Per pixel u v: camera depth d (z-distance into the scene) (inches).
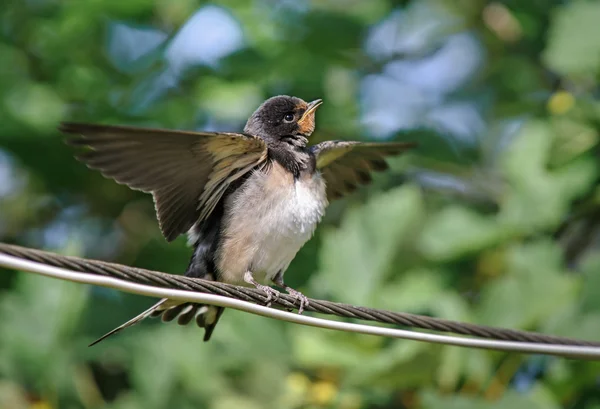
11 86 586.2
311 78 608.4
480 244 534.6
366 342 487.8
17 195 653.9
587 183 545.3
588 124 553.9
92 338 544.1
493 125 664.4
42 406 499.5
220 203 409.1
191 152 369.7
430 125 628.7
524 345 368.5
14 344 502.3
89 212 644.1
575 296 500.4
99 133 341.1
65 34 602.5
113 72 606.2
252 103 596.7
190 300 333.1
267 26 629.9
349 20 637.9
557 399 501.0
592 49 571.2
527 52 687.1
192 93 603.8
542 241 516.1
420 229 546.9
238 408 492.7
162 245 613.3
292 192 408.2
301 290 558.6
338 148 450.0
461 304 502.3
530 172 545.3
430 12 691.4
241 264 406.3
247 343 505.0
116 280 313.9
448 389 482.6
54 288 512.7
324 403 488.7
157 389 505.4
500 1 674.2
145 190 368.8
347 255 497.0
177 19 615.5
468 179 634.2
